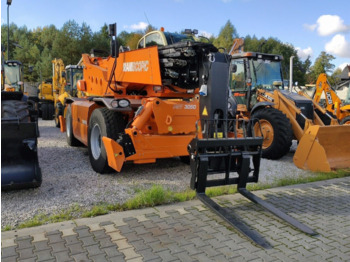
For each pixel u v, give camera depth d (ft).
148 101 17.74
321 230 12.20
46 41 156.46
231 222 12.05
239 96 29.27
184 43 16.21
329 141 21.38
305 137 21.11
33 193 15.11
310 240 11.37
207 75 16.49
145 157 17.39
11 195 14.76
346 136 21.86
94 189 16.03
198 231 11.75
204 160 13.82
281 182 18.04
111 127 18.13
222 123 16.72
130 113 19.47
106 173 18.97
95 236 11.08
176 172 19.88
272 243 11.06
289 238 11.48
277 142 23.95
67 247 10.28
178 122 18.21
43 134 35.91
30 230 11.34
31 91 75.15
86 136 21.79
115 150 16.53
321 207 14.60
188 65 17.51
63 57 114.62
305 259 10.08
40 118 62.28
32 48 139.33
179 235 11.39
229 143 14.23
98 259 9.65
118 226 11.91
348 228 12.43
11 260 9.44
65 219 12.41
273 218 13.19
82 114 22.82
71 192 15.43
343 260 10.09
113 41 18.84
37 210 13.08
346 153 22.34
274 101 26.22
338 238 11.58
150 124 18.26
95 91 23.76
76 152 25.26
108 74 21.70
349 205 14.92
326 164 20.01
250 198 14.48
